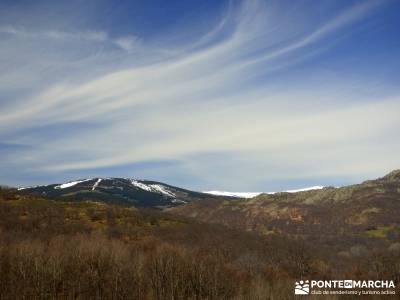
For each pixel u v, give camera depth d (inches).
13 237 2255.2
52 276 1601.9
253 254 2605.8
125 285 1685.5
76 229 2807.6
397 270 2177.7
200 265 1875.0
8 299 1443.2
